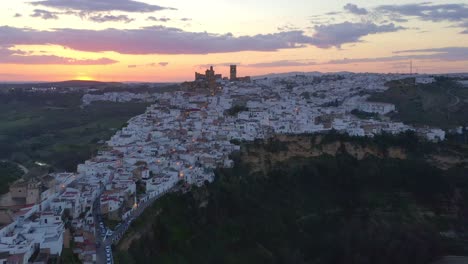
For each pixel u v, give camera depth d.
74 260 101.31
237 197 176.00
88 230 117.94
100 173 173.12
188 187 167.88
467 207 196.50
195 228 150.25
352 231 172.50
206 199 167.12
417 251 162.12
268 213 177.62
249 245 157.38
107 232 119.56
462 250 172.75
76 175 170.50
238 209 172.50
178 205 154.50
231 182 184.88
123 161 192.62
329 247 162.88
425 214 194.62
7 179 173.12
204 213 160.62
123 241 115.19
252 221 168.62
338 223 182.38
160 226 137.62
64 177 165.12
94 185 155.12
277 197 192.38
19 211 122.81
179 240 138.25
